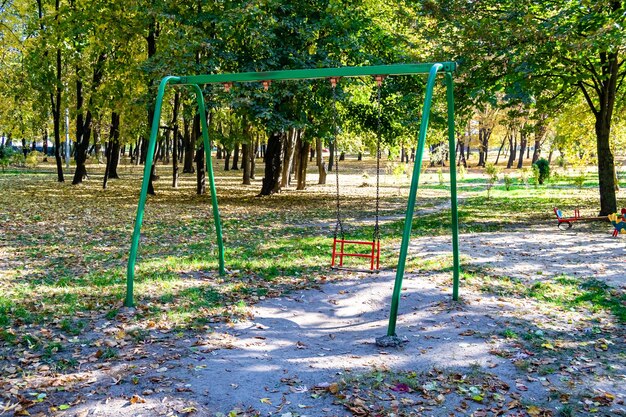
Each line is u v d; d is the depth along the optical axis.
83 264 9.76
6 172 36.84
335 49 21.45
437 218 18.19
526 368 5.39
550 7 17.27
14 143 74.38
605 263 10.48
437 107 18.42
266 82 7.87
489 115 53.94
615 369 5.43
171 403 4.53
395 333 6.42
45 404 4.48
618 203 21.47
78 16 21.30
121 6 21.41
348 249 11.92
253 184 33.00
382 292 8.37
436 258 10.95
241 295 8.04
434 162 61.28
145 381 4.95
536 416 4.44
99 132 32.88
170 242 12.37
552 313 7.37
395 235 14.19
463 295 8.14
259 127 22.39
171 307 7.24
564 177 35.25
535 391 4.90
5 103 34.94
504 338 6.32
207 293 8.00
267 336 6.39
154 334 6.23
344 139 32.47
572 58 16.25
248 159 32.69
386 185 35.09
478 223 16.89
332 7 21.17
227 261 10.23
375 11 23.89
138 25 21.30
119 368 5.23
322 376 5.18
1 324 6.26
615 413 4.51
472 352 5.84
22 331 6.08
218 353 5.73
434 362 5.56
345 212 19.70
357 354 5.83
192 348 5.82
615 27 14.00
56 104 29.11
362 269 9.03
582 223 16.62
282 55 20.05
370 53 22.88
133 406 4.47
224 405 4.55
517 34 14.82
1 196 21.19
